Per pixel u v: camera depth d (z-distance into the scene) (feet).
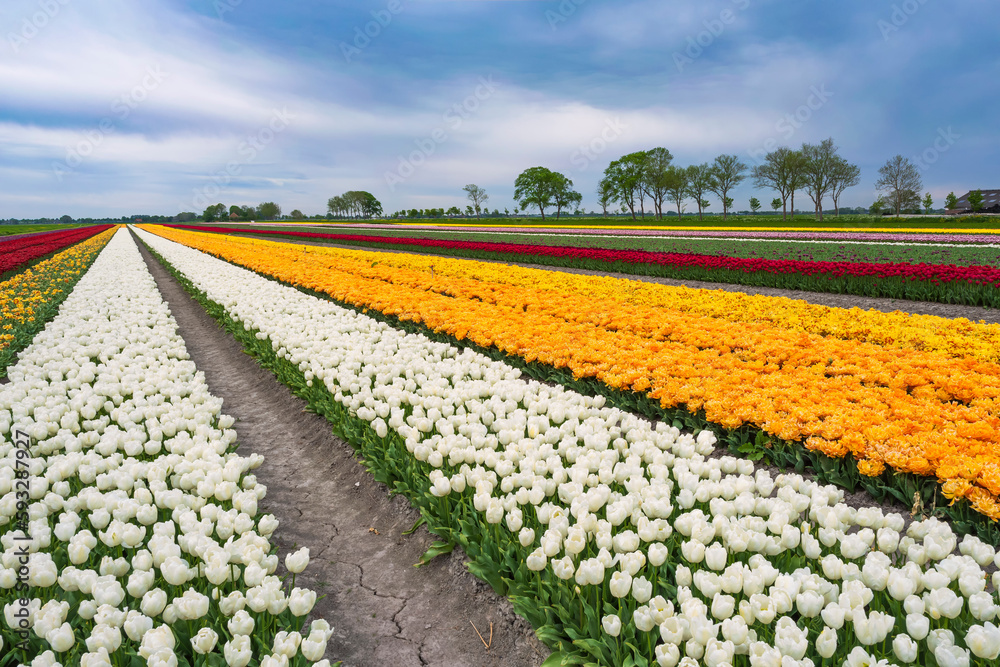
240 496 13.47
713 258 69.82
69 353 30.12
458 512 15.61
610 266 81.20
